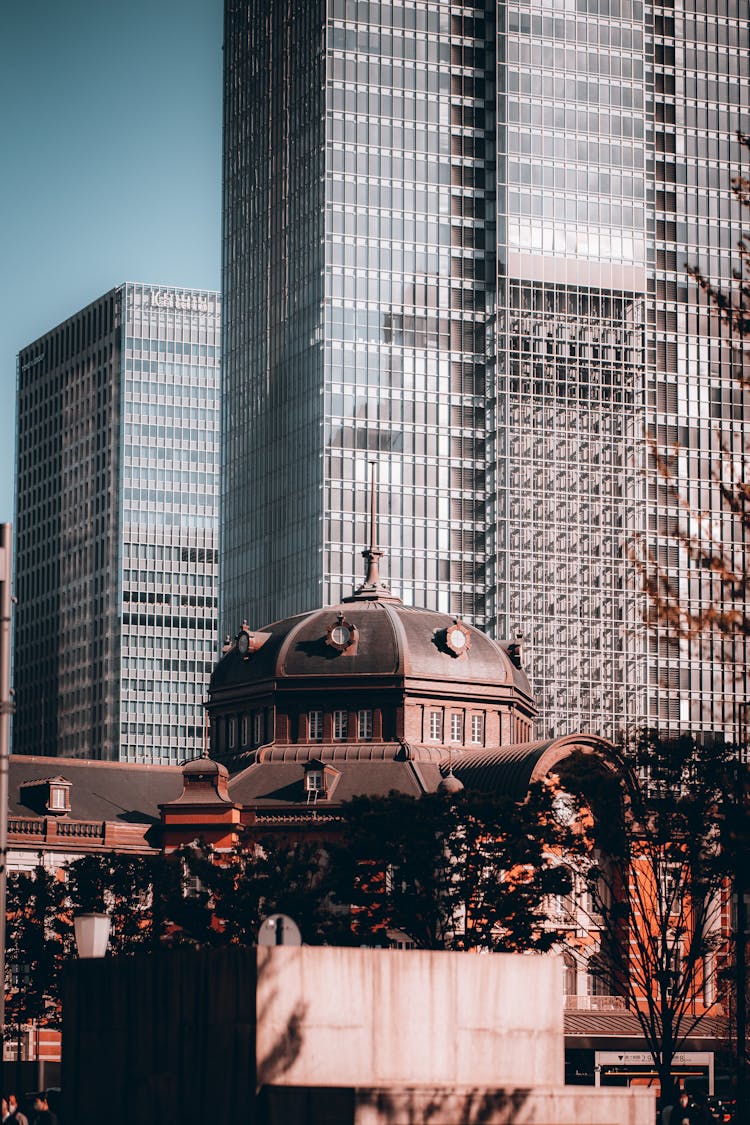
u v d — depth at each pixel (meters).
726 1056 167.75
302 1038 72.00
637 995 191.75
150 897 167.12
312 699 199.00
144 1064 74.75
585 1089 74.38
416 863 149.62
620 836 142.62
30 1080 133.88
